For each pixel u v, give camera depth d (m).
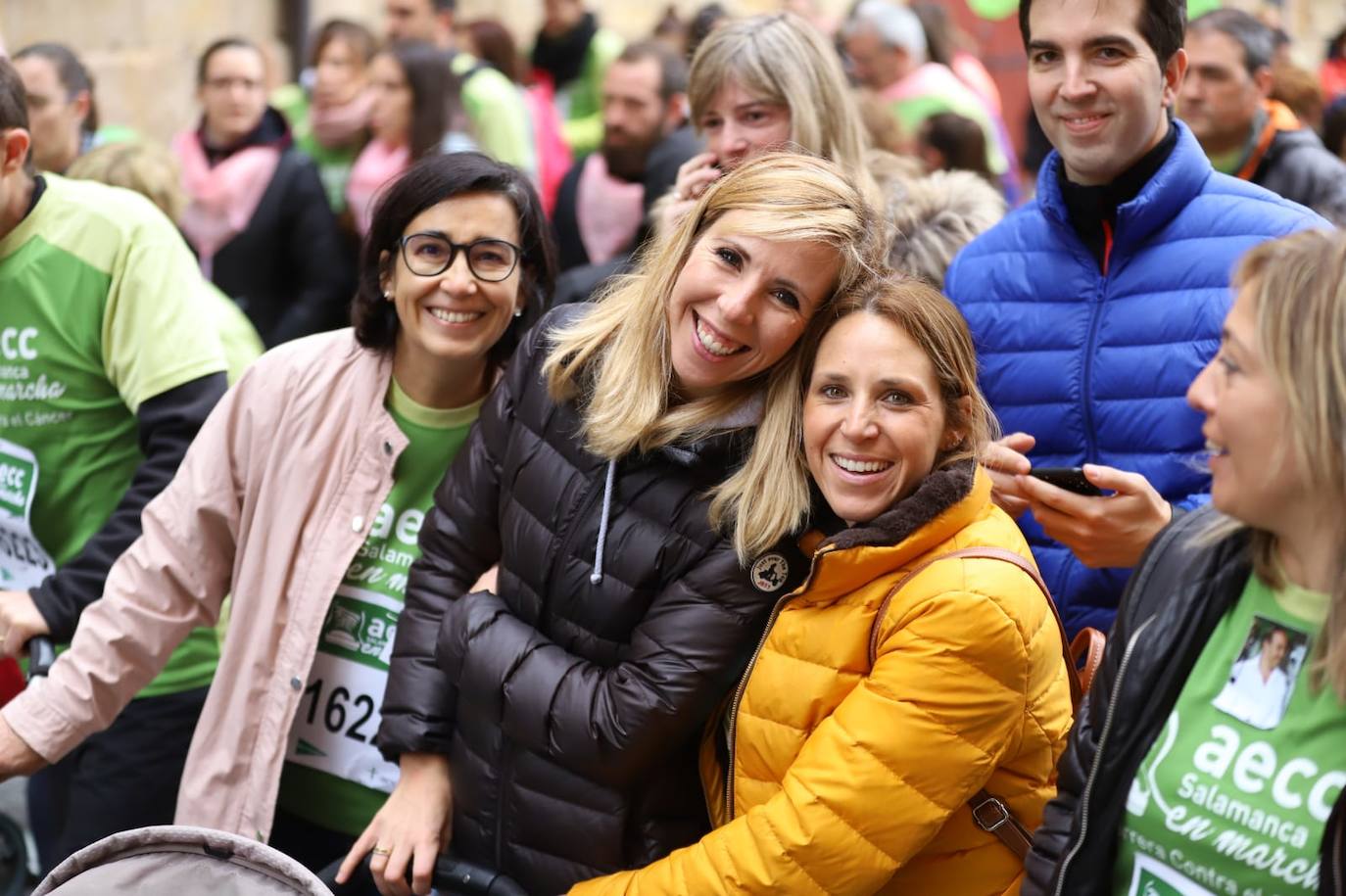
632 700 2.27
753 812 2.16
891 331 2.16
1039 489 2.42
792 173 2.26
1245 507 1.76
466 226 2.65
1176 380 2.67
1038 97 2.75
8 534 3.32
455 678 2.43
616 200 5.39
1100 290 2.76
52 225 3.17
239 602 2.81
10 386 3.21
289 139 5.41
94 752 3.32
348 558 2.77
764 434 2.28
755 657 2.25
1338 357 1.66
